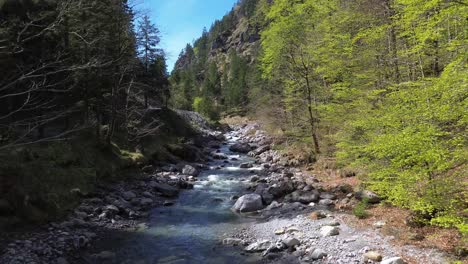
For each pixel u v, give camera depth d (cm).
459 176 920
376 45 1569
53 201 1405
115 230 1349
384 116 1058
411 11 901
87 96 2117
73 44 1727
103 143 2219
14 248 1069
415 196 994
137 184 2005
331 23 1981
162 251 1155
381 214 1288
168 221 1476
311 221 1338
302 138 2547
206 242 1231
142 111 3134
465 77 723
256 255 1098
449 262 870
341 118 1767
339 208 1464
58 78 1606
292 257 1055
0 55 1157
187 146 3234
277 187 1778
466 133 823
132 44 2358
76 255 1102
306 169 2291
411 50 1052
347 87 1812
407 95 948
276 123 3212
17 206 1259
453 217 834
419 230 1080
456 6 782
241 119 7381
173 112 4375
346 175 1908
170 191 1902
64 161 1778
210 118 6556
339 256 1005
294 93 2553
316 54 2081
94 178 1817
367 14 1641
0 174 1298
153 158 2683
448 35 1009
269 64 2814
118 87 2336
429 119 877
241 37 14275
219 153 3519
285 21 2267
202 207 1686
